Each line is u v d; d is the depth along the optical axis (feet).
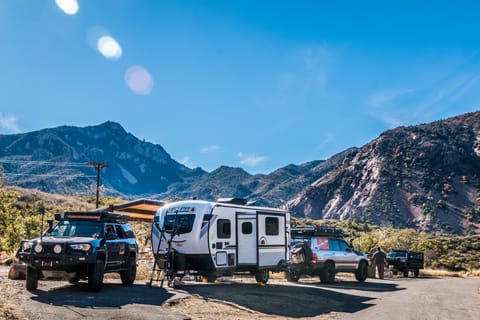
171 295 41.22
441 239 263.90
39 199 230.07
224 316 34.65
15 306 31.91
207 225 48.80
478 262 185.98
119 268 45.73
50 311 30.96
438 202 640.58
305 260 62.34
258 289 50.16
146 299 38.22
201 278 50.24
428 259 183.93
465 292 58.90
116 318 30.17
